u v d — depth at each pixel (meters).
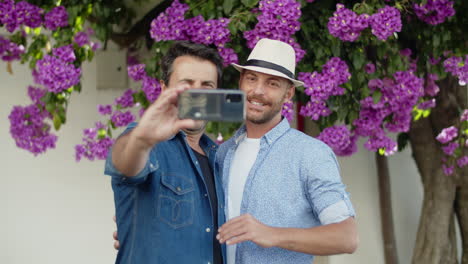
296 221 2.53
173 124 1.73
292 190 2.54
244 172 2.71
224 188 2.71
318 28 3.65
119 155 1.86
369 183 5.23
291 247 2.16
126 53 4.73
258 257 2.55
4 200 4.70
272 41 2.70
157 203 2.18
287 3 3.27
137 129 1.71
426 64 4.24
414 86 3.71
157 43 3.54
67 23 3.66
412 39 4.07
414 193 5.39
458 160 4.40
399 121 3.91
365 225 5.19
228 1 3.39
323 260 5.00
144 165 1.88
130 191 2.20
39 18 3.68
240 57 3.61
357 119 3.82
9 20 3.61
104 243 4.82
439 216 4.68
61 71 3.57
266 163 2.62
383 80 3.77
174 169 2.25
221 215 2.41
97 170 4.84
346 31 3.40
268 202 2.56
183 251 2.20
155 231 2.17
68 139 4.75
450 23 3.95
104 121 4.76
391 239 5.14
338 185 2.43
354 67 3.72
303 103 3.80
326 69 3.54
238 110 1.69
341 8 3.40
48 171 4.75
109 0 3.73
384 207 5.15
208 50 2.40
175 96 1.68
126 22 3.98
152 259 2.15
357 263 5.13
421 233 4.77
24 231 4.70
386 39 3.55
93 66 4.75
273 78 2.66
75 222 4.77
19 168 4.72
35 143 3.94
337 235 2.22
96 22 3.77
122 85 4.73
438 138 4.15
